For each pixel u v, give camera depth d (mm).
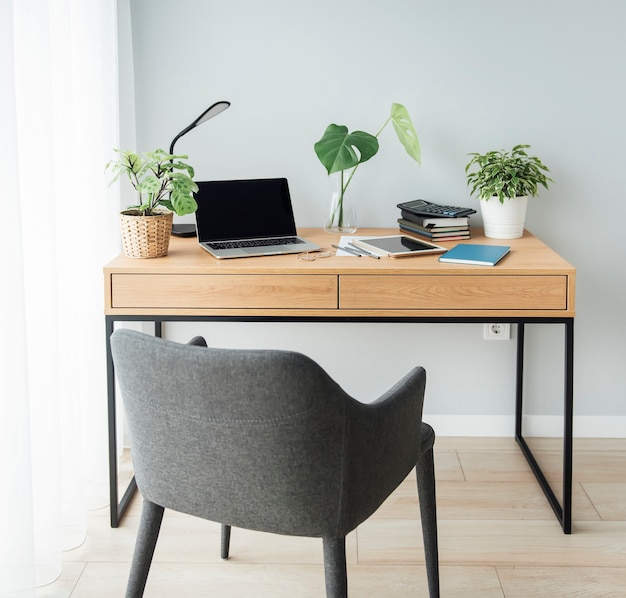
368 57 2869
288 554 2355
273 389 1516
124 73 2830
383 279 2375
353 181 2959
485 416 3123
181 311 2395
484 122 2902
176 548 2385
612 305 3029
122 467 2900
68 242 2371
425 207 2826
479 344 3070
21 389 1915
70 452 2354
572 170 2928
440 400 3119
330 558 1668
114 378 2430
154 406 1637
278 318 2402
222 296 2389
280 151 2939
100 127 2602
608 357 3068
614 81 2865
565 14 2826
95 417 2631
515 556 2332
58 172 2283
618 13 2822
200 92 2902
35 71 2029
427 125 2912
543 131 2904
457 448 3033
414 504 2625
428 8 2836
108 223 2699
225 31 2861
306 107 2906
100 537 2449
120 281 2377
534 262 2426
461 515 2557
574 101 2879
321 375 1523
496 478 2795
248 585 2207
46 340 2131
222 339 3072
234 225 2691
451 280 2373
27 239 2080
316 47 2867
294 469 1586
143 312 2393
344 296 2391
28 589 1973
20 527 1942
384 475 1733
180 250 2600
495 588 2182
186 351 1550
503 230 2752
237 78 2891
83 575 2248
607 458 2938
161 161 2426
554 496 2611
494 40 2850
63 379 2318
